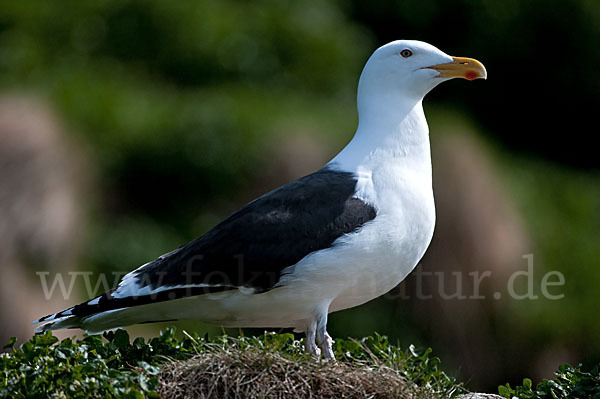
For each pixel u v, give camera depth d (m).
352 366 7.41
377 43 20.45
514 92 21.11
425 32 20.84
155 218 15.13
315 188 7.86
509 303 15.10
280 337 7.75
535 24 21.27
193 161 15.38
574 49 21.22
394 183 7.91
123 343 7.74
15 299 13.38
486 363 14.60
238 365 7.16
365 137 8.22
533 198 17.67
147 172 15.39
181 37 17.73
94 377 6.82
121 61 17.58
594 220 17.73
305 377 7.15
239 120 15.74
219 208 15.25
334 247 7.63
